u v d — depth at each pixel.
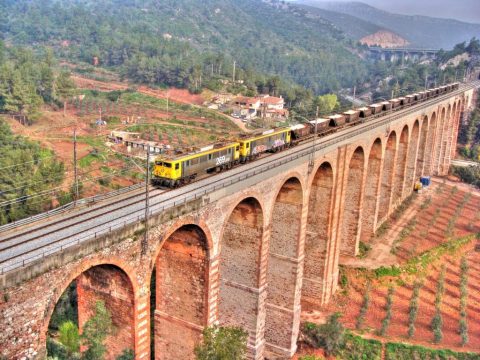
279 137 49.66
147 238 26.30
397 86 177.50
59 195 61.66
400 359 43.56
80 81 155.50
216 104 138.88
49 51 154.12
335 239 49.59
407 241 63.38
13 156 66.88
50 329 41.06
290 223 41.66
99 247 23.53
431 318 49.94
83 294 29.47
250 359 40.12
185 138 105.12
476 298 54.91
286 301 42.91
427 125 81.75
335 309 49.88
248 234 37.88
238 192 33.06
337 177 46.94
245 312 39.56
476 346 45.75
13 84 103.62
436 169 98.94
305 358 43.62
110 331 27.67
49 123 105.12
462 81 167.25
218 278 33.22
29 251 22.81
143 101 138.75
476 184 97.50
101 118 115.81
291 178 40.09
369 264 56.22
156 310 35.22
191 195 29.92
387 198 66.44
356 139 49.97
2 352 19.81
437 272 59.19
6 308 19.64
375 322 48.47
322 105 135.38
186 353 34.56
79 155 83.56
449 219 73.56
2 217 55.41
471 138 126.19
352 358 43.72
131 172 77.38
